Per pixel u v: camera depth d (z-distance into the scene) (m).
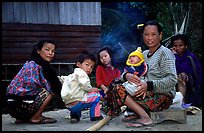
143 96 3.38
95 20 10.00
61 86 3.97
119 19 12.74
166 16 11.12
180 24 10.80
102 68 4.85
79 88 3.84
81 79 3.80
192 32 10.66
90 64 3.93
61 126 3.61
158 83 3.31
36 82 3.78
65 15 9.72
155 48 3.50
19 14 9.30
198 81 4.80
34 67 3.82
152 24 3.46
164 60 3.38
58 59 9.62
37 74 3.82
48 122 3.81
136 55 3.47
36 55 3.94
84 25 9.90
